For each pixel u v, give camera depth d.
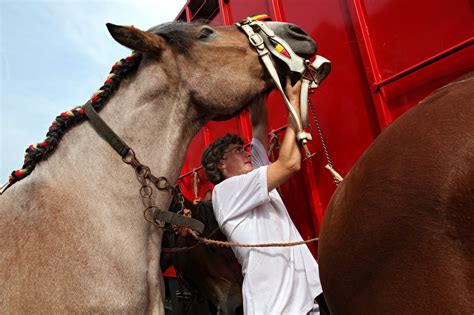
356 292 1.12
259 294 1.62
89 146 1.44
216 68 1.56
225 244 1.65
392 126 1.08
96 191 1.37
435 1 1.51
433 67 1.53
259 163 2.07
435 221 0.86
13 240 1.23
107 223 1.33
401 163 0.95
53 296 1.16
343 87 1.95
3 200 1.37
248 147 2.62
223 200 1.84
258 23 1.68
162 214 1.48
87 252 1.25
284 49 1.60
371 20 1.78
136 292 1.31
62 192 1.33
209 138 3.24
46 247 1.22
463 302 0.80
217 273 2.37
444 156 0.86
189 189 3.55
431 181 0.87
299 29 1.74
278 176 1.63
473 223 0.79
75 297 1.18
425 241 0.88
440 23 1.50
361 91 1.86
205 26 1.63
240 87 1.58
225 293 2.32
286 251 1.72
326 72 1.69
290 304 1.61
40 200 1.30
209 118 1.69
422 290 0.89
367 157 1.09
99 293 1.22
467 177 0.80
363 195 1.05
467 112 0.88
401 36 1.65
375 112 1.78
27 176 1.42
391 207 0.96
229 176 2.10
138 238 1.40
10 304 1.13
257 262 1.67
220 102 1.57
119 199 1.39
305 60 1.59
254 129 2.14
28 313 1.13
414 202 0.90
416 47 1.59
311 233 2.16
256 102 1.81
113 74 1.56
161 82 1.53
